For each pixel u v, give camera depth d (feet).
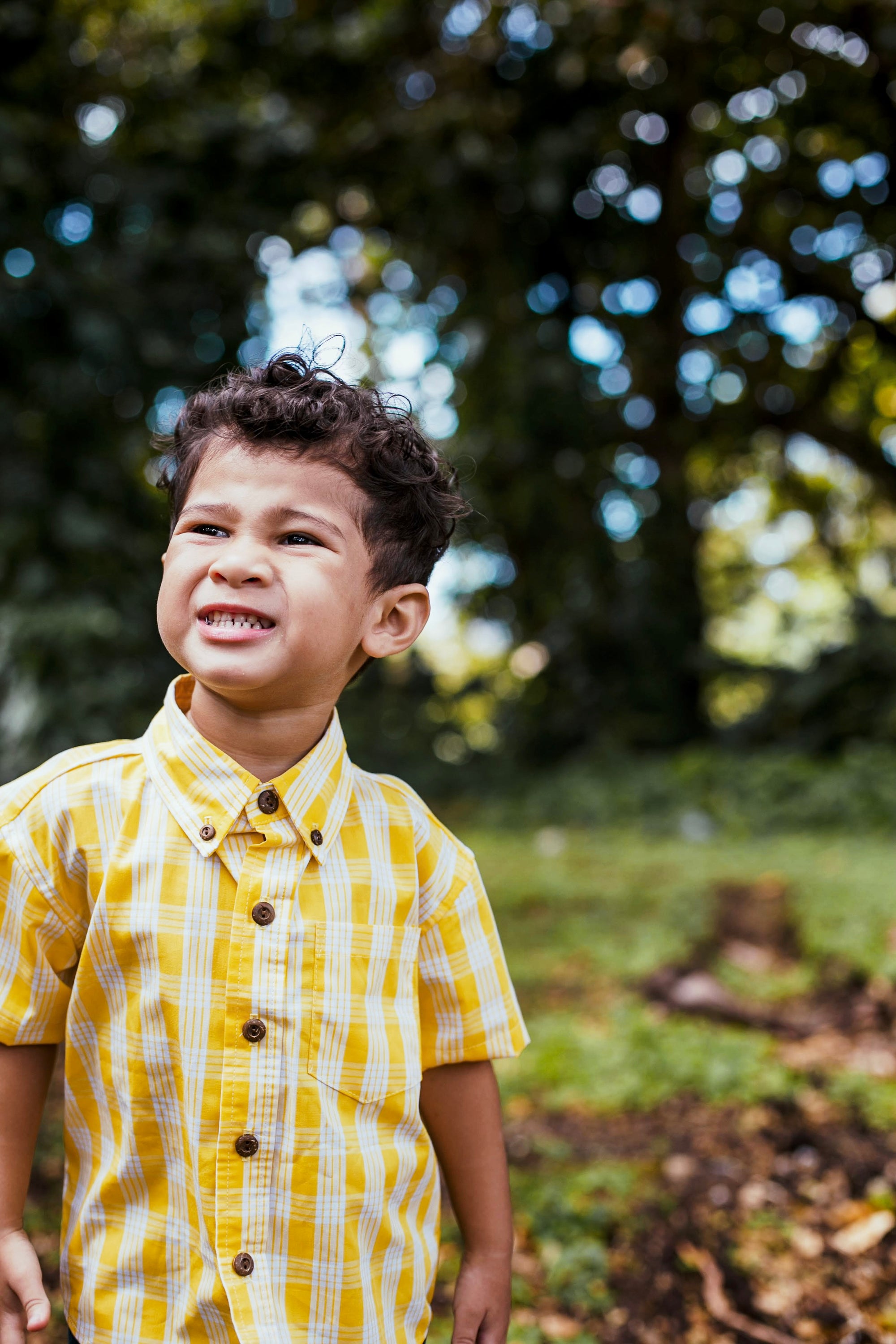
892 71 31.22
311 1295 4.42
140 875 4.57
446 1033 5.26
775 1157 12.28
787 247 38.83
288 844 4.66
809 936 21.24
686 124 34.37
